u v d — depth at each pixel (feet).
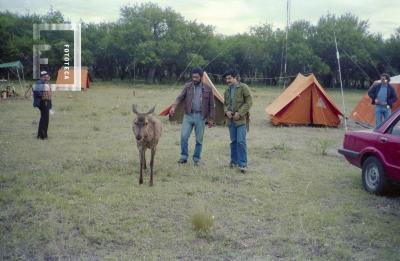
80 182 24.62
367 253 16.22
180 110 49.96
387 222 19.52
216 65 203.51
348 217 20.06
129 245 16.47
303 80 54.54
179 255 15.67
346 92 155.63
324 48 182.60
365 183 24.57
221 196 22.76
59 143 36.70
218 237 17.31
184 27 198.39
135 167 28.53
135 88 143.64
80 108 67.72
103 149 34.42
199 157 29.78
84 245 16.31
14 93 88.99
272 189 24.53
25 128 45.19
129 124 50.42
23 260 15.06
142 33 189.88
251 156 33.37
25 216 19.11
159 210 20.29
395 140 22.26
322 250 16.40
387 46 184.44
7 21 178.09
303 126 52.80
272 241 17.13
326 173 28.55
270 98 104.53
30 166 28.17
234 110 27.73
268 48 192.24
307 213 20.24
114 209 20.18
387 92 41.81
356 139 25.30
